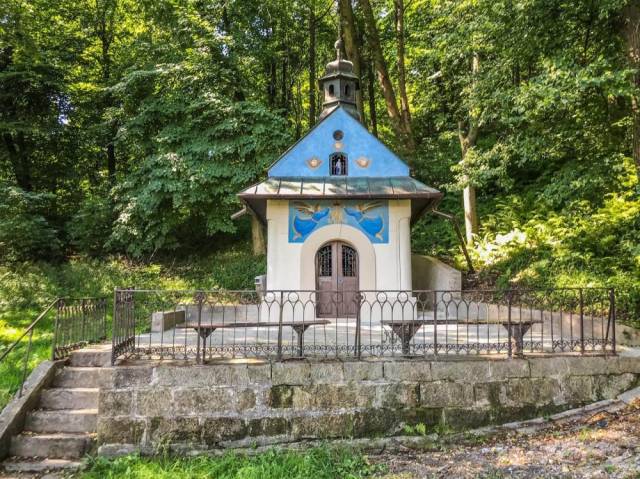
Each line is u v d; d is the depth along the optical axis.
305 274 12.04
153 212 17.12
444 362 6.97
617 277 10.48
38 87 18.78
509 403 7.00
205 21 17.83
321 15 23.38
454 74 19.44
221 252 19.88
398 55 19.81
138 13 21.75
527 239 14.61
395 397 6.86
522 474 5.47
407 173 12.77
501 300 12.71
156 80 17.89
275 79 23.75
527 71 14.24
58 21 20.84
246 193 11.58
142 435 6.55
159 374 6.67
